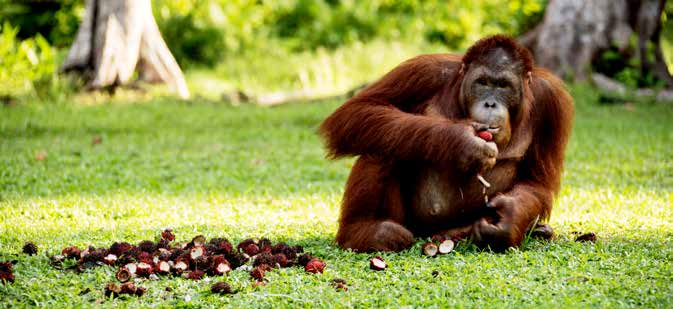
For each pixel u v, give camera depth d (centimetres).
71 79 2505
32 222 1064
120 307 686
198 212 1131
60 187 1312
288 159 1608
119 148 1698
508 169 884
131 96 2478
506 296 701
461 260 816
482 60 838
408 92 893
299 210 1148
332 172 1477
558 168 927
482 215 905
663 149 1664
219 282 727
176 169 1487
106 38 2495
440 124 816
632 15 2684
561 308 667
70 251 845
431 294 707
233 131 1972
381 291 722
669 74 2727
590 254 834
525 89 856
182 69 3072
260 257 810
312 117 2192
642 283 733
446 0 3556
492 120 816
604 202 1173
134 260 816
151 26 2606
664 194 1232
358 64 3050
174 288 739
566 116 914
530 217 873
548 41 2675
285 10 3503
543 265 797
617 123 2017
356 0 3588
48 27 3469
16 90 2461
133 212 1132
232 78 2989
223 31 3234
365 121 858
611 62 2666
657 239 922
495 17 3488
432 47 3322
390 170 878
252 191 1306
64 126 2012
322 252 859
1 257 844
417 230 920
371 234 861
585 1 2662
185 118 2167
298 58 3125
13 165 1475
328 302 686
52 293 718
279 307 684
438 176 880
